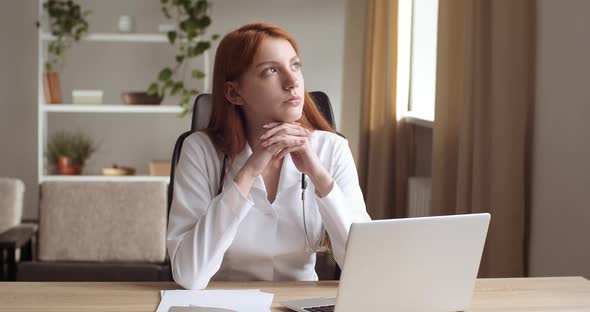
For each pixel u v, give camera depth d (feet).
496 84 8.63
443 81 10.77
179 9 18.26
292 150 6.00
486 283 6.05
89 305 5.32
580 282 6.10
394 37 14.48
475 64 9.40
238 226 6.26
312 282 6.00
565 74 7.89
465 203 9.67
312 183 6.45
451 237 5.02
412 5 15.43
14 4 18.61
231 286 5.86
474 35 9.45
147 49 19.06
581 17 7.56
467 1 9.56
